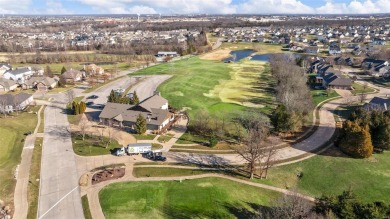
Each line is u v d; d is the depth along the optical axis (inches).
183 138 3314.5
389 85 5629.9
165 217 2116.1
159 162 2807.6
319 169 2748.5
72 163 2758.4
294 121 3309.5
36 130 3486.7
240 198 2341.3
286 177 2642.7
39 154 2913.4
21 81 5698.8
